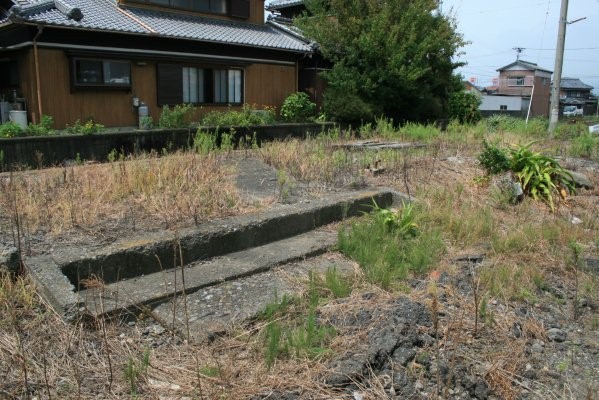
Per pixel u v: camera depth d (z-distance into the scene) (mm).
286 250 4527
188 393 2604
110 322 3223
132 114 12695
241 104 15344
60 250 3836
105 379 2688
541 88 47531
